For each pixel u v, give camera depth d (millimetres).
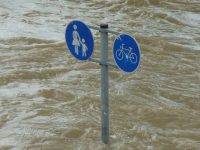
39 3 39281
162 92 20484
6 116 18188
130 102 19328
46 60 24500
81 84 21266
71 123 17516
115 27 32031
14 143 16125
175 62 24719
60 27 31578
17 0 40250
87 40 14594
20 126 17375
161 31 31266
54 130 17000
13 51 26109
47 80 21875
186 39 29359
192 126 17438
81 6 38406
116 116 18094
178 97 20047
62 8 37625
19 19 33625
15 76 22172
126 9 36969
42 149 15758
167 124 17562
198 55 26141
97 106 19000
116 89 20625
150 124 17547
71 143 16109
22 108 18844
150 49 26750
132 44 13539
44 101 19516
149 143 16109
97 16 35281
